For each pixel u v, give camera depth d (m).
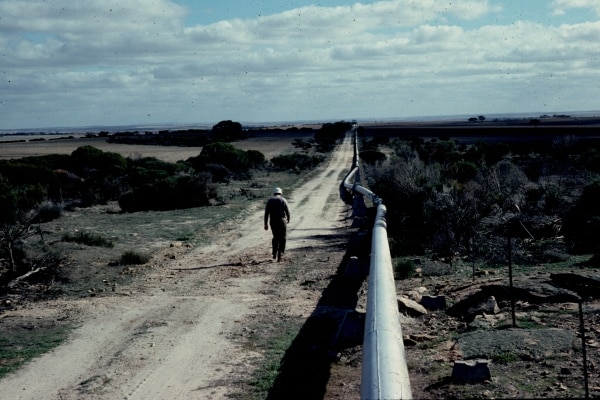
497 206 17.06
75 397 7.15
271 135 168.75
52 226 23.95
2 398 7.21
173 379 7.64
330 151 93.25
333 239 19.48
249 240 20.23
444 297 9.66
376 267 8.39
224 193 37.53
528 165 35.84
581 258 12.66
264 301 11.55
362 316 8.64
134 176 39.00
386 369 5.11
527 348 7.01
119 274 14.82
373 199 19.58
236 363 8.12
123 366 8.20
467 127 159.00
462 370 6.34
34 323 10.58
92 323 10.47
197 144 124.94
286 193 38.06
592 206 16.27
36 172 35.62
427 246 15.66
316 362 7.91
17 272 14.29
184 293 12.62
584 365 5.46
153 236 21.31
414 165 26.86
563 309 8.54
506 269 12.16
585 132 93.25
